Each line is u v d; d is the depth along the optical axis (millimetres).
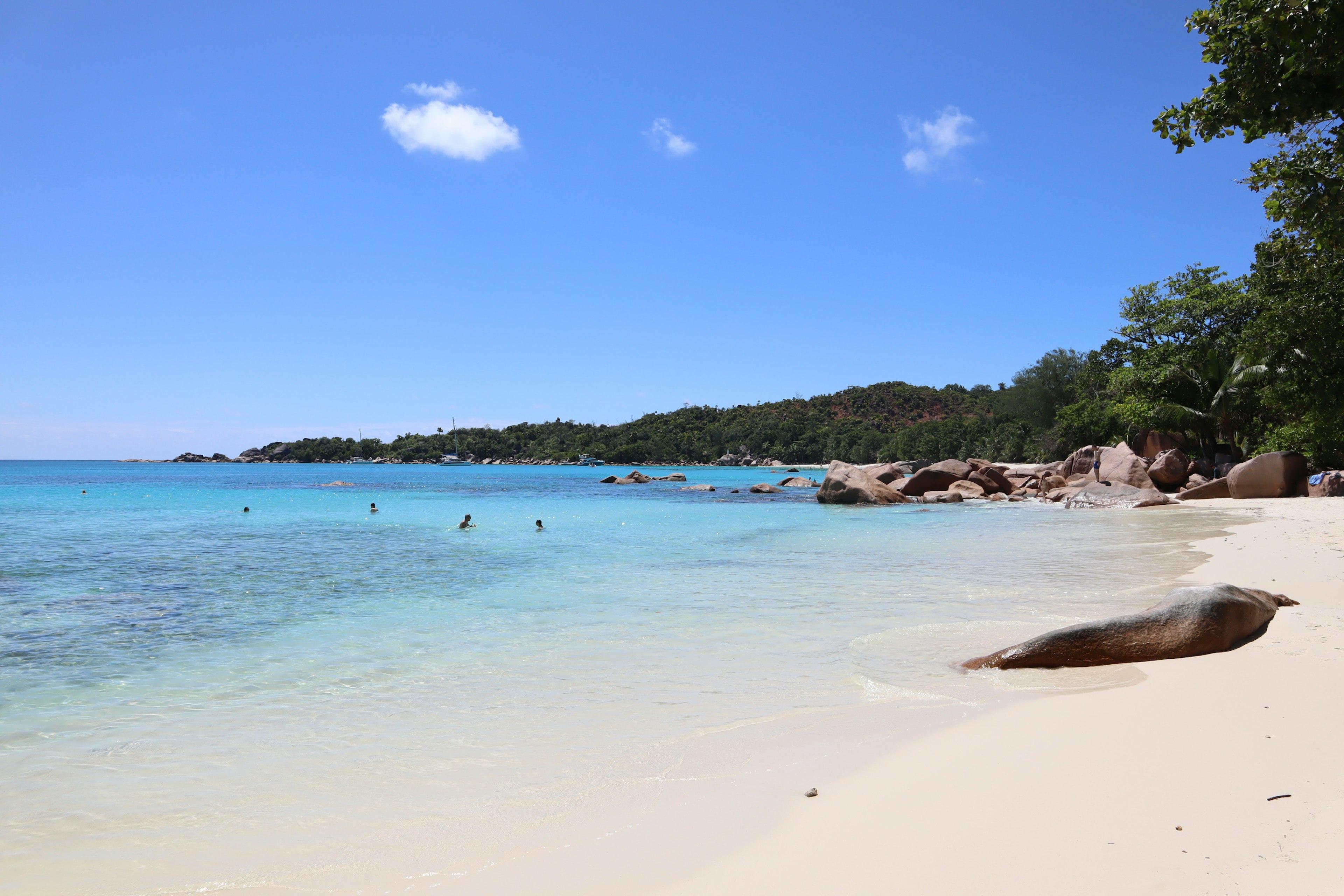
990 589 11453
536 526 24625
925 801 4070
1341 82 6988
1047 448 62938
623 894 3256
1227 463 38969
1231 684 5926
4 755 5207
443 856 3686
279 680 7109
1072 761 4527
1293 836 3350
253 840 3920
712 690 6555
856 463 153375
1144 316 45312
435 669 7430
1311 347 25500
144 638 8914
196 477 100438
